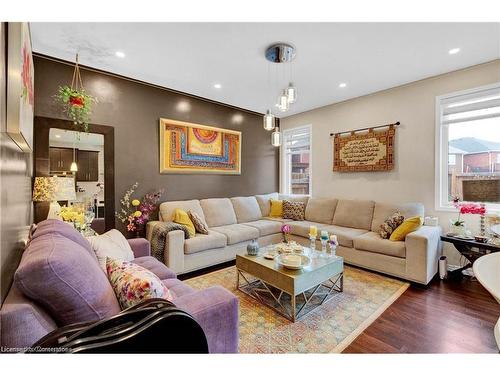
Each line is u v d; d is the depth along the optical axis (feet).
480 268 2.93
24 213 5.44
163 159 11.85
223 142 14.37
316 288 7.63
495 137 9.57
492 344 5.61
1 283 2.93
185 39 7.63
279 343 5.69
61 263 2.76
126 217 10.73
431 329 6.18
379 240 9.75
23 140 3.81
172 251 9.25
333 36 7.51
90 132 9.73
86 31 7.14
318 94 12.87
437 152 10.66
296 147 17.11
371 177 12.94
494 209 9.55
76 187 9.42
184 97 12.70
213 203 13.05
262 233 12.62
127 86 10.75
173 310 2.69
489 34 7.40
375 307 7.28
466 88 9.82
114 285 3.96
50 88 8.82
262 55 8.68
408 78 10.83
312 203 14.40
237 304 4.29
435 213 10.77
